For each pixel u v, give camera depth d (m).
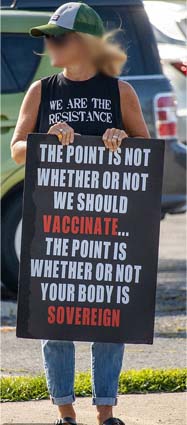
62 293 8.18
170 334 12.85
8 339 12.54
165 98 15.42
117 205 8.15
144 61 15.47
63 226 8.16
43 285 8.19
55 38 8.10
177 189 15.51
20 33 14.94
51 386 8.44
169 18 19.67
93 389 8.42
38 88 8.34
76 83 8.27
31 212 8.16
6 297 14.88
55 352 8.38
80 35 8.10
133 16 15.57
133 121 8.36
